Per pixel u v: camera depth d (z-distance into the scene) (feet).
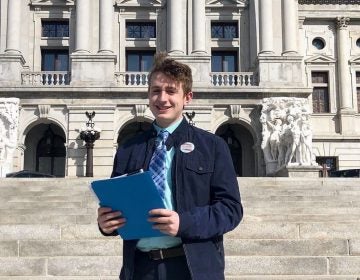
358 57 134.41
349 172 93.56
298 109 105.40
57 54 118.52
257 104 108.27
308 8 135.23
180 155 12.18
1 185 61.16
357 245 28.43
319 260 26.81
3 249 28.53
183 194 11.91
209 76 109.19
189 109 107.65
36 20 117.91
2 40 111.55
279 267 26.76
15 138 102.68
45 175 86.58
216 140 12.48
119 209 11.49
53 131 115.96
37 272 26.89
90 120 100.99
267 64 110.52
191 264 11.48
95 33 113.39
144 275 12.06
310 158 89.04
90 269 26.94
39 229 31.09
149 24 120.16
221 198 11.93
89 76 106.93
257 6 118.52
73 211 44.04
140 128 116.47
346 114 130.00
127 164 12.86
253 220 37.32
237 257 26.84
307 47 134.92
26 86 105.09
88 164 100.48
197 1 114.62
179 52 112.37
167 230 11.14
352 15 135.74
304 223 32.68
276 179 62.64
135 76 108.68
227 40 120.16
